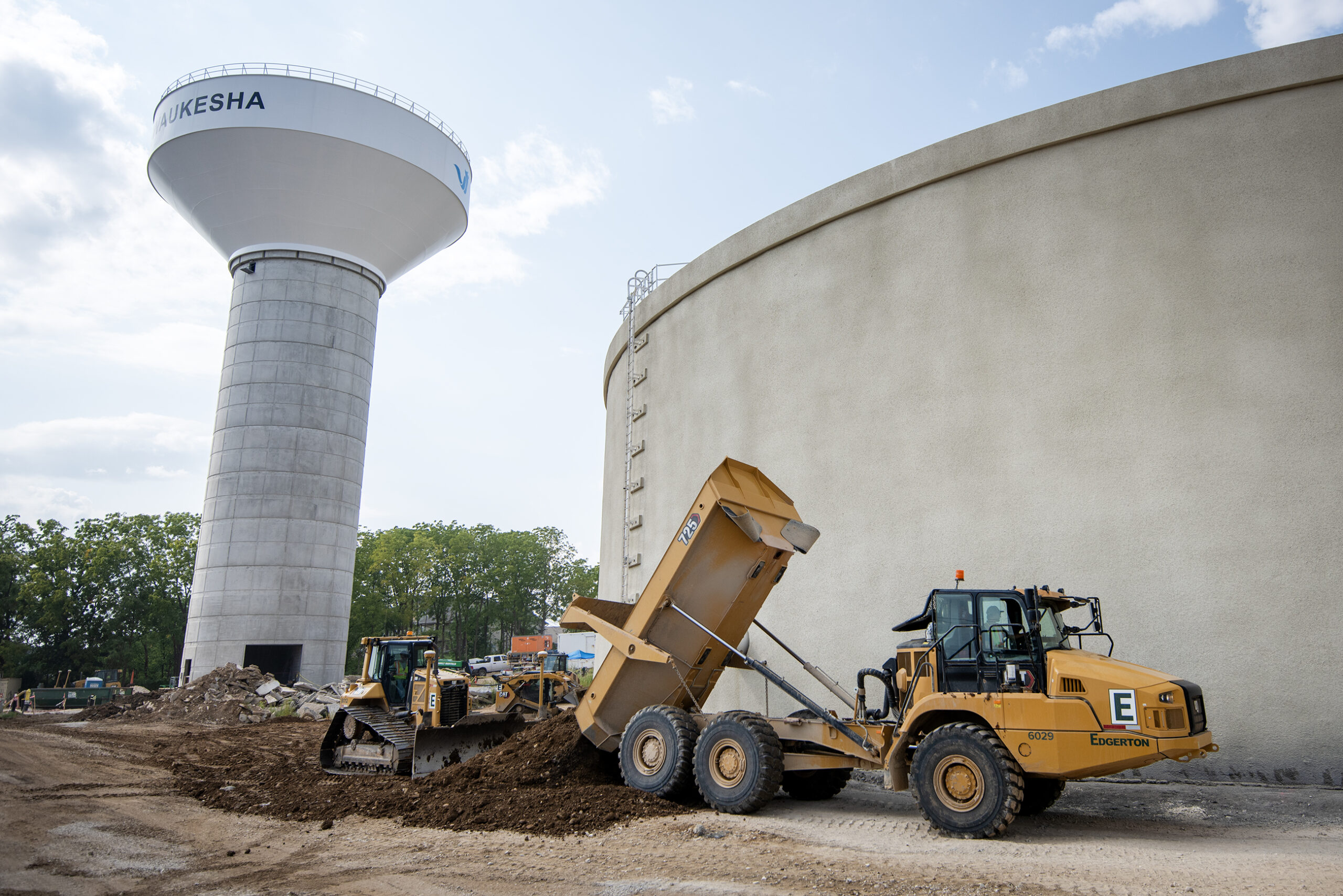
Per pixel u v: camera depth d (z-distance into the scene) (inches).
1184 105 468.8
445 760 464.8
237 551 1382.9
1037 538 470.9
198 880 266.1
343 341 1507.1
